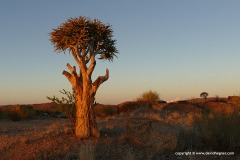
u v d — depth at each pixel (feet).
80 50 40.86
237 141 36.22
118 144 36.88
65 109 46.52
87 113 39.86
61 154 34.50
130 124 41.52
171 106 81.92
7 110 95.50
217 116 38.70
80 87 40.34
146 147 36.42
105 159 32.73
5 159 35.40
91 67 39.65
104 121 57.47
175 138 37.29
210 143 38.09
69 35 38.24
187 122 53.57
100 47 40.88
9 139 43.19
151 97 101.19
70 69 40.65
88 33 38.50
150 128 39.99
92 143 36.94
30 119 93.86
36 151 35.83
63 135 41.04
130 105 90.43
